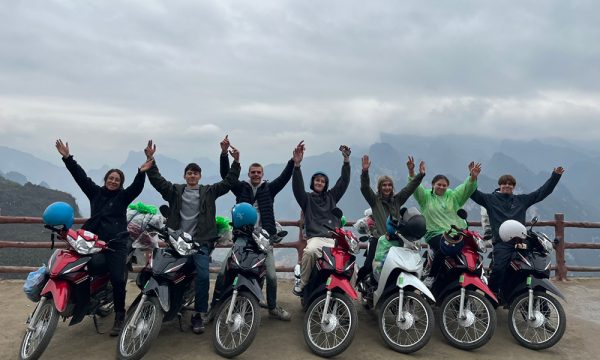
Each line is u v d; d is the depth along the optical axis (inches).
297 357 188.1
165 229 189.3
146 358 180.9
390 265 205.6
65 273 173.5
